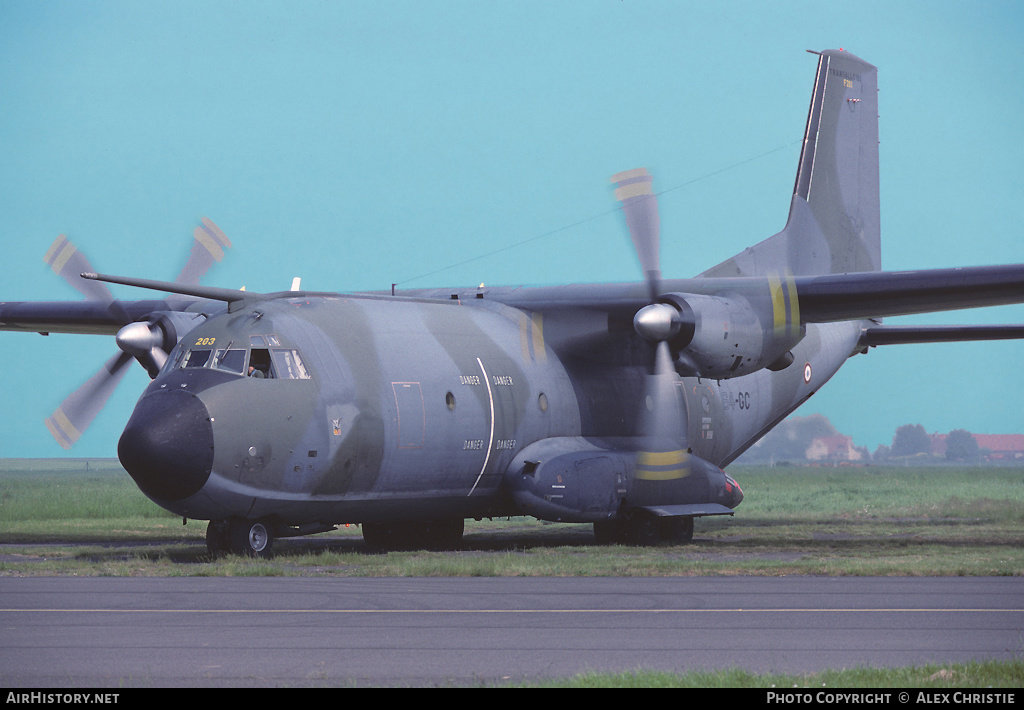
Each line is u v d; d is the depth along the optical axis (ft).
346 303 220.23
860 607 137.49
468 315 239.91
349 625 123.44
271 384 196.24
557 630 120.47
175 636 116.26
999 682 94.48
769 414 294.46
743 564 184.96
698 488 257.34
